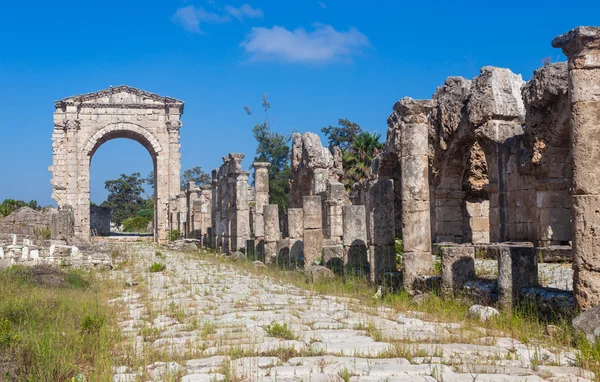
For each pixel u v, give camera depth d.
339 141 81.06
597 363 8.67
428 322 12.19
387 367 8.60
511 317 11.64
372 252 17.70
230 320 12.98
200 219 52.56
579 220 10.94
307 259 24.27
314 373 8.41
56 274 20.11
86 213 64.69
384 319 12.73
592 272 10.73
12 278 18.80
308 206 24.38
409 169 16.25
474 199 30.56
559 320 11.09
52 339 10.00
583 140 10.98
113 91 66.19
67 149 64.81
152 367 9.02
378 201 17.77
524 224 22.64
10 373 8.65
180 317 13.34
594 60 11.03
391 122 32.12
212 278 22.41
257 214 32.31
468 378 8.01
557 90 20.06
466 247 14.27
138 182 131.88
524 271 12.41
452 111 27.25
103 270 26.03
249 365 8.88
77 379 8.30
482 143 25.66
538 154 21.19
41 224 41.47
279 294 17.50
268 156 81.50
